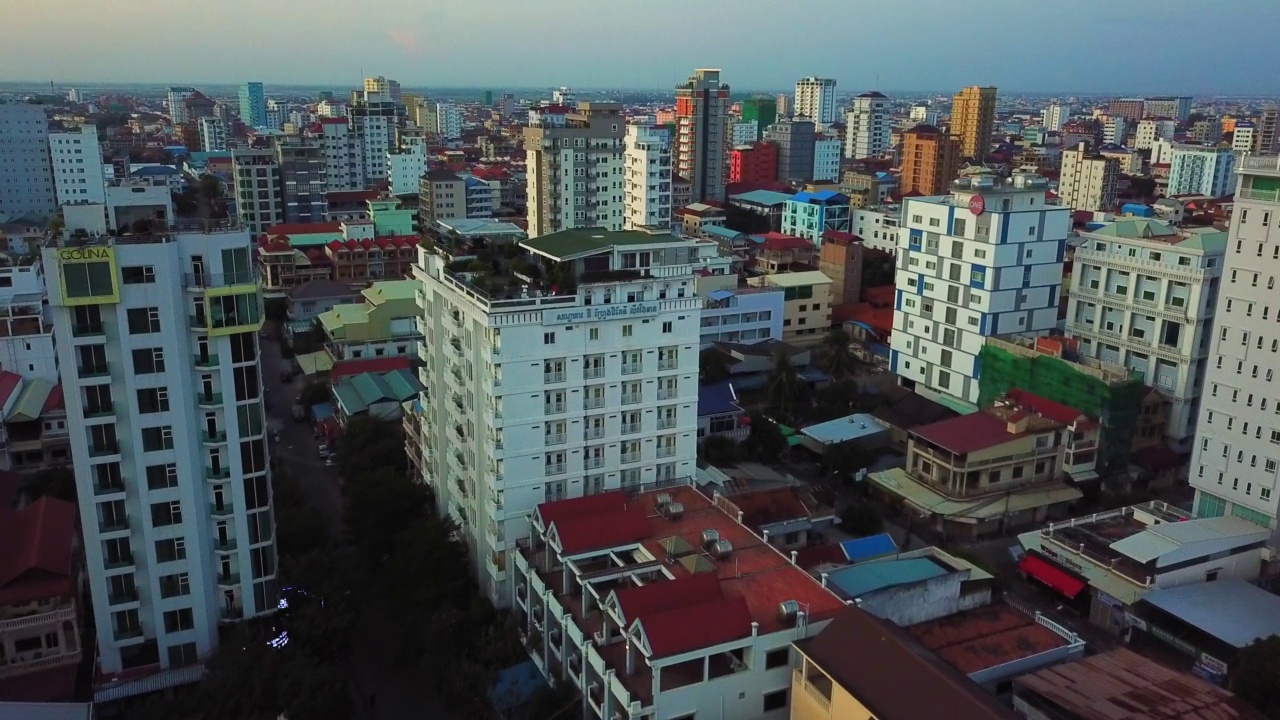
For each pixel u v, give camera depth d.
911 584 67.25
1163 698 56.75
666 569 67.06
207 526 70.56
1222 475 90.19
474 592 81.38
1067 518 101.31
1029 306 124.81
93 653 73.75
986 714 47.66
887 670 52.75
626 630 59.09
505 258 90.00
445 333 88.38
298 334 164.12
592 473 80.44
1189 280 110.94
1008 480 100.19
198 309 66.75
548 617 69.44
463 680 68.38
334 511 102.44
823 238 196.75
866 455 111.25
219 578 72.00
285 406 137.12
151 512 67.81
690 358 81.94
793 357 147.00
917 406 122.19
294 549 86.06
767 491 87.75
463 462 85.88
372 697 72.19
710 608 59.00
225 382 68.12
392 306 149.00
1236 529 83.75
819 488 101.69
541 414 76.62
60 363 63.50
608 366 78.50
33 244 179.12
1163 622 76.81
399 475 96.06
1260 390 85.88
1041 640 66.00
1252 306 85.69
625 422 80.75
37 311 116.88
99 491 66.06
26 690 67.38
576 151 193.25
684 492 82.12
